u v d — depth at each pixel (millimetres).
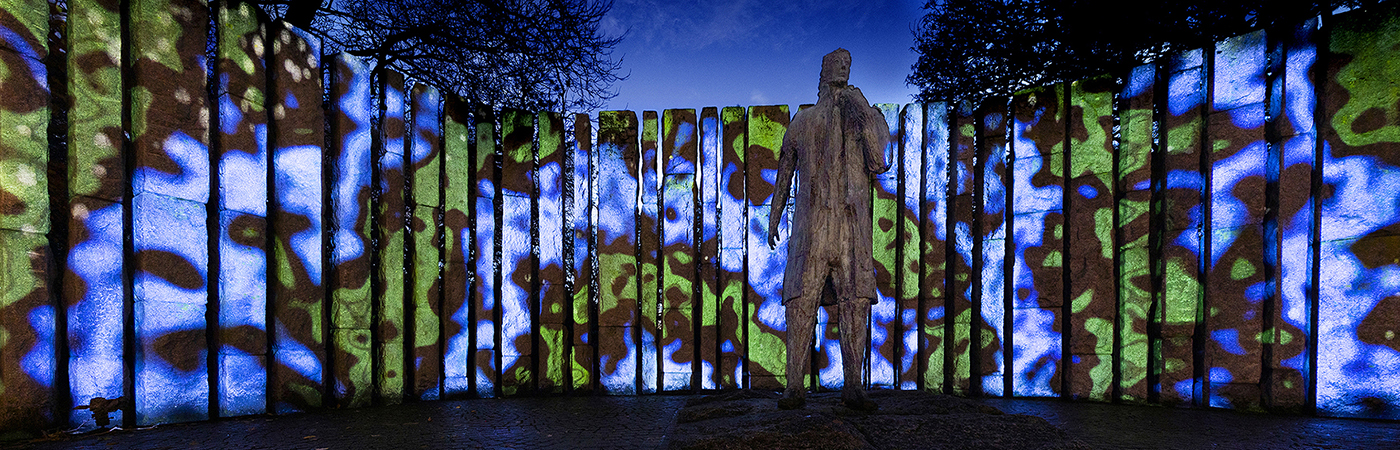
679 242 7730
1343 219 5734
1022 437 3518
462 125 7551
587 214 7816
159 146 5367
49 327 4832
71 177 4953
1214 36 8766
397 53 9328
